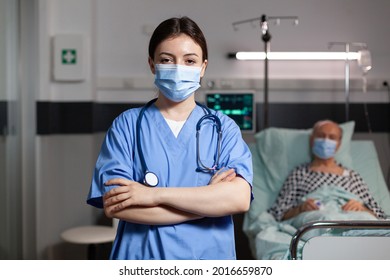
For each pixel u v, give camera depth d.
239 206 1.30
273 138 3.35
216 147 1.39
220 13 3.70
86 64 3.52
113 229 3.30
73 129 3.56
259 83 3.68
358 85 3.67
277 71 3.71
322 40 3.69
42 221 3.51
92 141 3.60
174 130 1.40
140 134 1.39
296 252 1.64
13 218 3.33
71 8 3.50
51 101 3.52
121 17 3.71
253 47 3.71
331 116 3.71
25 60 3.43
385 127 3.69
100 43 3.71
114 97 3.74
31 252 3.52
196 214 1.29
